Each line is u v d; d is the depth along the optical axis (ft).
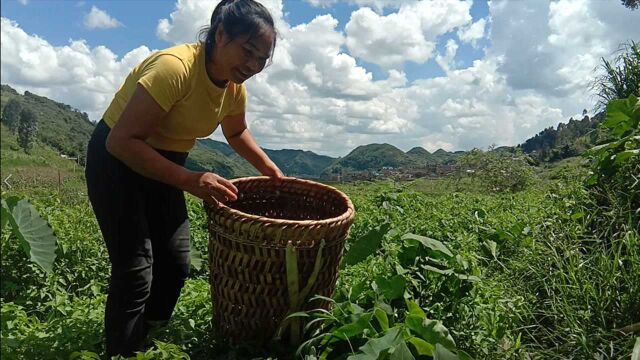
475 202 29.78
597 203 15.43
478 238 19.65
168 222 10.27
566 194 19.36
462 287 11.39
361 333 9.35
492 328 11.09
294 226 9.30
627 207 13.74
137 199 9.44
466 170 59.36
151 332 10.43
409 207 25.30
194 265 13.89
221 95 9.82
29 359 9.22
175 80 8.87
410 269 11.64
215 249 10.05
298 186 12.11
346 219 10.06
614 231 13.74
